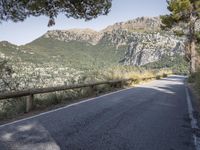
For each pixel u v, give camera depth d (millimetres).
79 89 14641
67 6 12305
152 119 8195
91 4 12297
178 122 7926
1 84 12023
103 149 5129
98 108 9914
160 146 5496
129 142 5656
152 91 18062
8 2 11328
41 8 11336
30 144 5297
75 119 7762
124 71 27250
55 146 5211
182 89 20875
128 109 9914
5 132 6199
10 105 10172
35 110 9438
